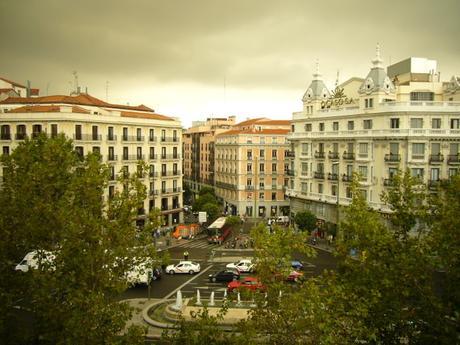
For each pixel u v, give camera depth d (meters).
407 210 20.61
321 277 19.94
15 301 21.72
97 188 21.77
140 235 21.66
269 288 18.30
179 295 36.03
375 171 62.81
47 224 22.38
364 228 20.30
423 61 75.31
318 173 73.75
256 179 95.50
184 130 159.38
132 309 19.53
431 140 58.81
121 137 72.88
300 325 16.97
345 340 17.05
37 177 26.31
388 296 18.61
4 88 93.94
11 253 22.52
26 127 66.12
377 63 64.31
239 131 104.44
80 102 78.12
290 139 80.44
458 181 20.16
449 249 17.92
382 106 62.00
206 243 70.69
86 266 19.20
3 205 23.47
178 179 84.69
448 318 17.86
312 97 77.62
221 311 19.28
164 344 30.12
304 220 67.75
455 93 64.38
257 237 19.42
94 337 17.61
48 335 18.34
